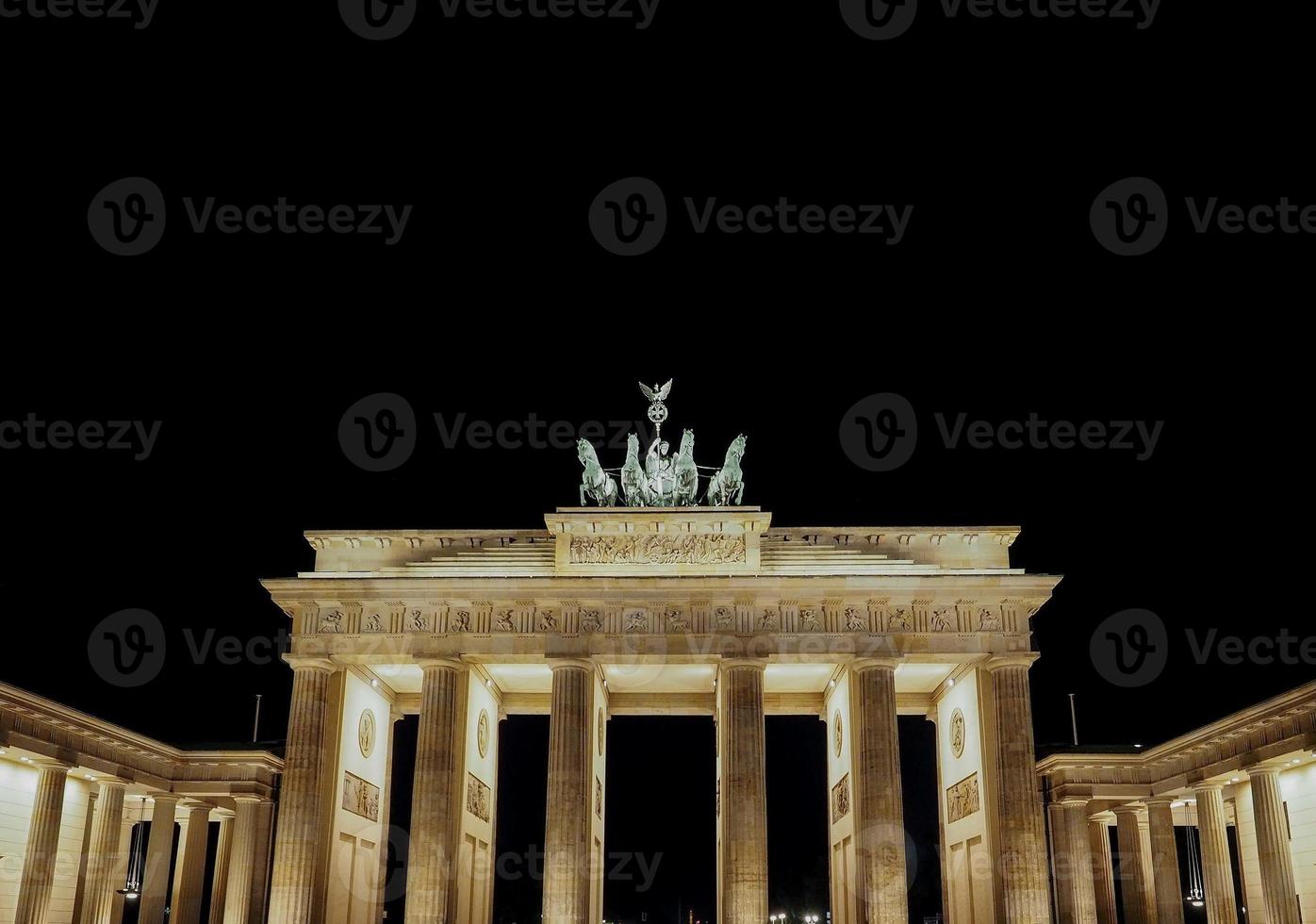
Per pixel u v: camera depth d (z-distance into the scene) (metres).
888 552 84.62
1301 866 84.56
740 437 89.25
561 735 79.06
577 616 81.31
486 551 85.12
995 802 78.75
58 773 76.88
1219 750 83.50
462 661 81.56
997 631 80.69
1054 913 96.19
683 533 83.31
